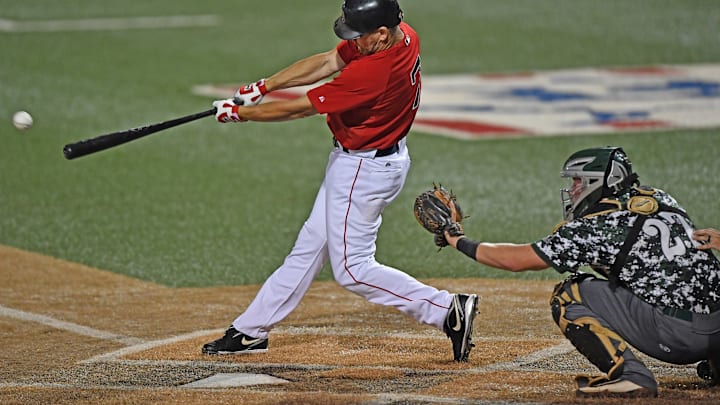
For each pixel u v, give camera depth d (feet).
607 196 56.75
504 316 80.23
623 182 56.80
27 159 140.26
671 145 143.74
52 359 71.31
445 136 152.76
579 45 218.59
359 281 66.39
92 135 151.64
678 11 246.68
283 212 118.83
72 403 59.77
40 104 168.35
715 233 55.42
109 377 65.98
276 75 66.69
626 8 251.60
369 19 60.70
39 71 191.52
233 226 113.50
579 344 56.54
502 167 135.64
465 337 65.98
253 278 96.78
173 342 75.10
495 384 60.70
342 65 67.31
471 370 64.75
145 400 59.52
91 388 63.16
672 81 187.93
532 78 192.95
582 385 58.23
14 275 96.17
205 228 112.78
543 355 68.18
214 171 136.36
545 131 154.61
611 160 56.65
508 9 252.83
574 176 57.21
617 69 199.00
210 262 101.50
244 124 161.38
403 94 63.21
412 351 70.28
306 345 72.54
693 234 55.67
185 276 97.25
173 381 64.44
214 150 146.82
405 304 66.54
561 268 55.83
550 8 252.62
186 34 230.89
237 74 193.47
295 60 205.57
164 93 178.09
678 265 54.85
